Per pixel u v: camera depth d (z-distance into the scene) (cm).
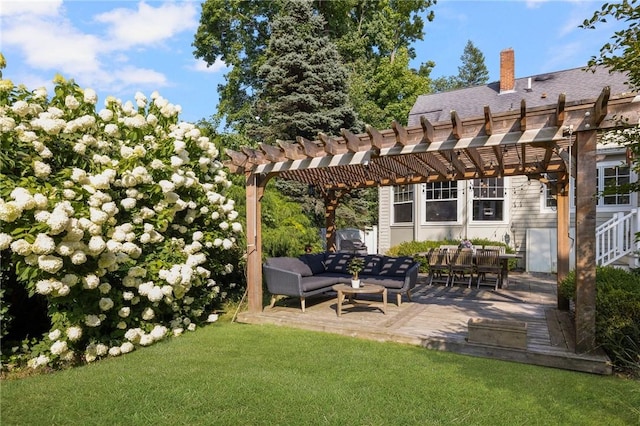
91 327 456
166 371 395
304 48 1423
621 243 814
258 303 645
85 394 341
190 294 614
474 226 1260
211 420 294
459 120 444
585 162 398
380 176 870
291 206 1099
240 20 2186
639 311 393
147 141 563
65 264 415
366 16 2422
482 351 438
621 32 283
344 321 574
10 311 503
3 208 354
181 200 577
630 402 319
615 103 385
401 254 1229
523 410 306
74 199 425
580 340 403
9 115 435
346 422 289
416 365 407
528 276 1070
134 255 484
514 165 758
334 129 1412
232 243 677
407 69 2266
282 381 363
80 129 474
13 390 354
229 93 2247
